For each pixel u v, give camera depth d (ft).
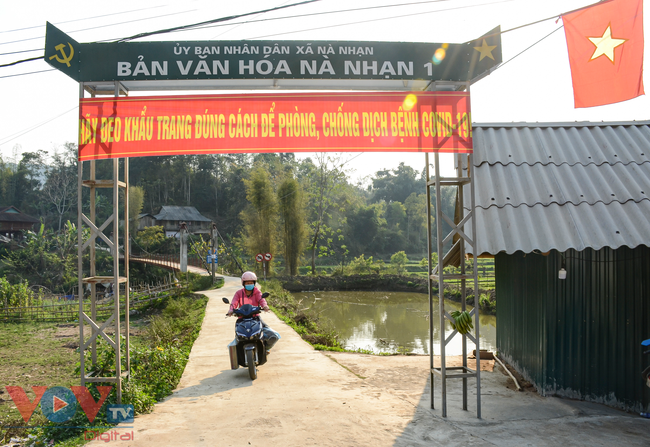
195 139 16.70
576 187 21.59
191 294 80.33
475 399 20.61
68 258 153.58
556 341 21.93
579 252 22.17
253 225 135.85
